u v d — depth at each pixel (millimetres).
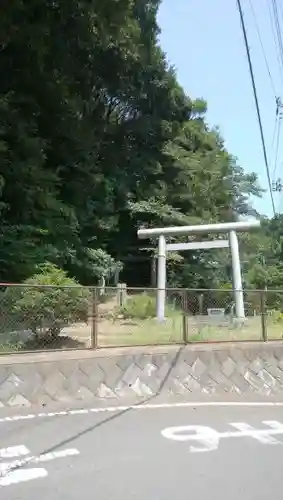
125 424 6945
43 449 5719
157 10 28453
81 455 5512
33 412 7559
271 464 5281
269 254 44031
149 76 29188
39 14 18281
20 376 8109
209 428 6758
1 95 18094
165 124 30984
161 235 20359
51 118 21188
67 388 8461
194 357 9828
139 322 10875
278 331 12008
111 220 27047
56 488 4547
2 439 6105
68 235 20297
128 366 9141
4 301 8859
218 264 31172
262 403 8758
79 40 20484
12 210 17953
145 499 4305
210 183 37281
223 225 19750
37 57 19062
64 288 9438
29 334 9125
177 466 5184
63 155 22328
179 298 11047
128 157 30062
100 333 10078
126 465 5199
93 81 25156
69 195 23234
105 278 24609
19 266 16125
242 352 10359
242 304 12375
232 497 4371
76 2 18453
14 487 4566
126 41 24219
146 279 31828
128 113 30719
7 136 18047
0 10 16703
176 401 8688
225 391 9828
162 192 31000
